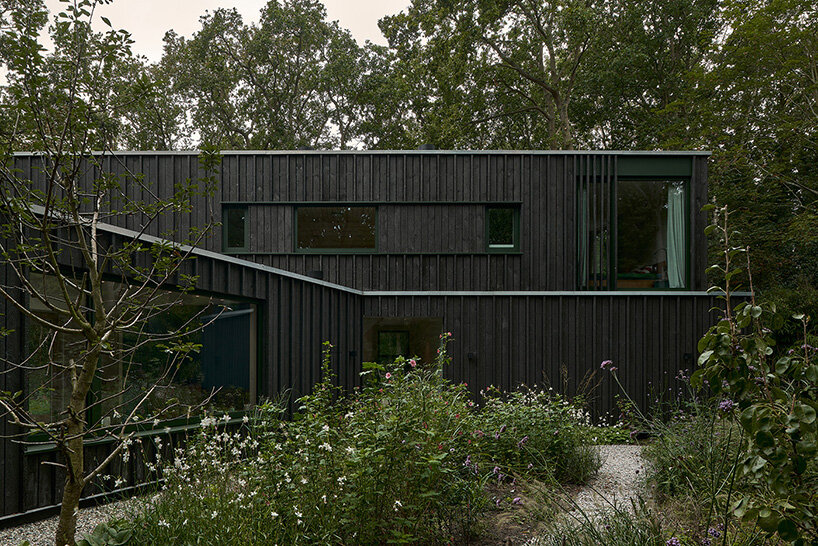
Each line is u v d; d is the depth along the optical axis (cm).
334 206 1033
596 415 905
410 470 367
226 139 2366
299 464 348
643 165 999
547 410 563
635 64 1972
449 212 1023
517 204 1018
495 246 1024
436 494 346
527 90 2167
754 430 214
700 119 1631
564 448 529
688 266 996
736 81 1516
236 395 639
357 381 898
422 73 1917
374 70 2491
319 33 2434
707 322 922
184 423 568
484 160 1020
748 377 230
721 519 325
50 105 292
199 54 2242
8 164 279
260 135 2283
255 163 1027
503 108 2223
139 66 338
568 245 1005
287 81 2427
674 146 1708
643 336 918
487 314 924
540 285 1004
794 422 208
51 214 312
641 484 480
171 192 999
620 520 342
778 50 1374
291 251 1023
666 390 909
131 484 509
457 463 425
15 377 434
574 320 921
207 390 602
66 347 477
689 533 327
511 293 923
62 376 473
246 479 366
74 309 279
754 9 1377
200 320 594
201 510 341
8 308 429
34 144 295
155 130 2148
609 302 923
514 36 1977
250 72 2364
